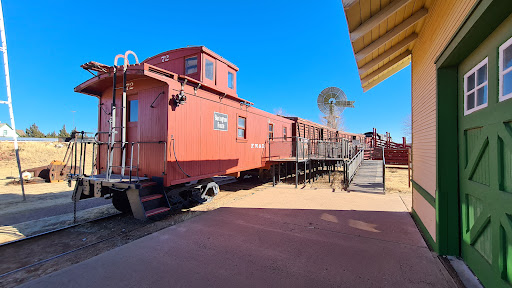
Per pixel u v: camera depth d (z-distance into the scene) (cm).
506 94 186
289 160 943
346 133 1997
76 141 520
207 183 662
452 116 288
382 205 563
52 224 518
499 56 195
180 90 530
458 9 236
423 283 235
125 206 604
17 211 632
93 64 512
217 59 745
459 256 283
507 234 184
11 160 1742
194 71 690
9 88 780
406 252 304
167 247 335
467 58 259
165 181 497
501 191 192
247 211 519
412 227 401
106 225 513
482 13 180
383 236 362
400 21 350
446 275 247
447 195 288
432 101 325
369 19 311
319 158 1038
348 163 869
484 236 228
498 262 196
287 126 1185
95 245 400
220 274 261
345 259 289
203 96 611
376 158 1873
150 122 532
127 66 497
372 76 530
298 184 966
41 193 890
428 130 348
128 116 586
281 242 347
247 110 825
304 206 561
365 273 255
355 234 373
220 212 512
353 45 364
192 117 571
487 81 215
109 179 490
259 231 395
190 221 451
